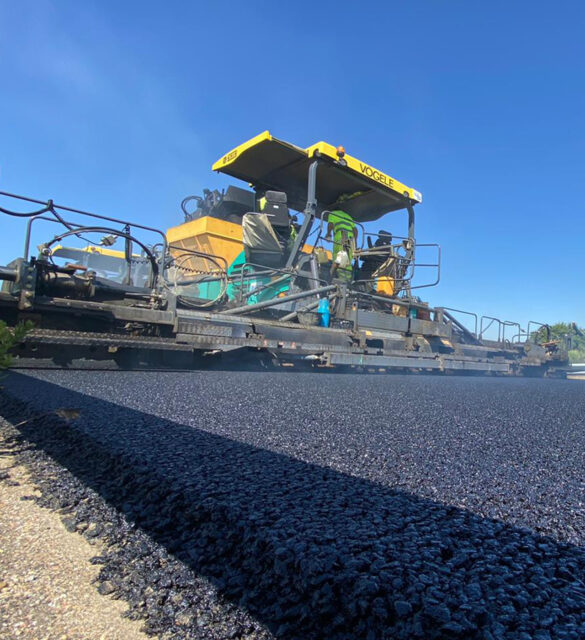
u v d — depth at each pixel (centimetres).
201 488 147
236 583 106
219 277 777
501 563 100
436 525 122
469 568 97
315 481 158
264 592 101
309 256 843
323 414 304
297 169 903
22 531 141
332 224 914
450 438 244
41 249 531
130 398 321
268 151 841
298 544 107
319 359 752
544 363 1453
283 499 139
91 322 548
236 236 930
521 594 87
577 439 264
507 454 213
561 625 76
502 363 1207
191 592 107
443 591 87
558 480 172
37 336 471
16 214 504
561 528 124
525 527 123
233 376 549
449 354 1051
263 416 283
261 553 109
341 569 96
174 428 234
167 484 153
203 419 263
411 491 151
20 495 166
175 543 126
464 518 128
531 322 1512
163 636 96
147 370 546
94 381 398
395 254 956
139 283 885
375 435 243
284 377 597
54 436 224
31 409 268
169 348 568
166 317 587
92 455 194
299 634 88
